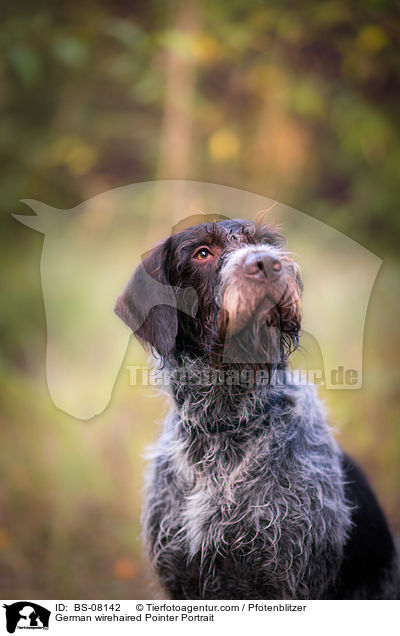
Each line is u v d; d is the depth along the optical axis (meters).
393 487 6.82
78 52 7.90
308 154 7.95
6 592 5.94
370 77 8.20
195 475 4.27
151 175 7.95
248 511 4.15
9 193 7.96
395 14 7.97
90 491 6.79
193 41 7.86
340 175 8.09
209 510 4.21
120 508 6.73
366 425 7.10
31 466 6.89
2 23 8.03
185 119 7.95
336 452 4.64
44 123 8.57
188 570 4.37
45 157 8.16
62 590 5.98
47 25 8.12
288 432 4.20
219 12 8.11
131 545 6.45
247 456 4.18
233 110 8.09
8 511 6.68
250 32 8.05
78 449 6.79
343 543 4.38
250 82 8.01
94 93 8.61
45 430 7.06
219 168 7.66
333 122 8.05
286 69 8.16
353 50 8.00
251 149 7.81
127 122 8.30
